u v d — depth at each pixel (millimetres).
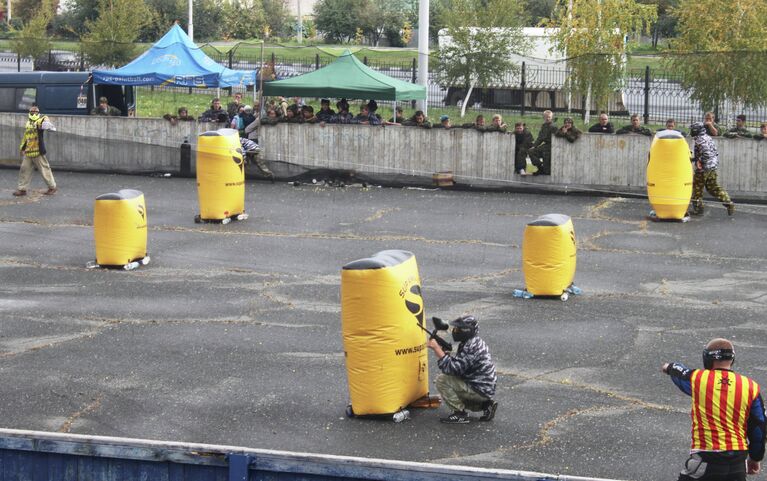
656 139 20031
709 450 7621
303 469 6785
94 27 40250
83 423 10422
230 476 6859
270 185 23922
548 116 23016
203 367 12086
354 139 23891
